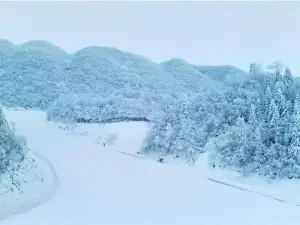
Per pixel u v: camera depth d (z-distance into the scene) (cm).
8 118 7862
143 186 3528
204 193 3375
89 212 2756
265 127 3909
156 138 5003
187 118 4925
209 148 4375
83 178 3703
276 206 3039
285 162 3603
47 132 6769
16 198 2773
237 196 3294
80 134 6888
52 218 2542
